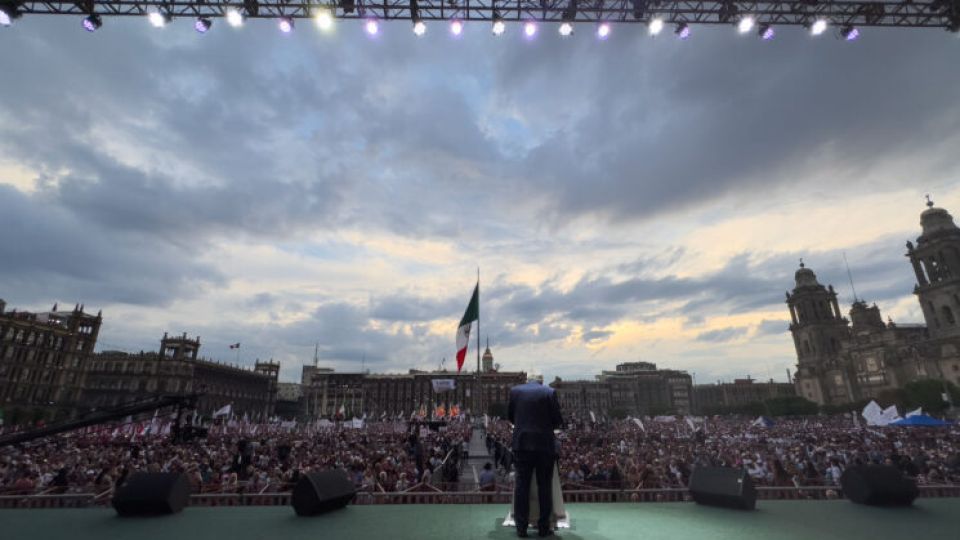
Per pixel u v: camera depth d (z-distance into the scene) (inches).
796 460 783.1
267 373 6466.5
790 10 438.3
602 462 725.9
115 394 4630.9
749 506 218.8
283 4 417.1
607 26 438.6
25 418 3358.8
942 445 991.6
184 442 1243.2
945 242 3816.4
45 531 184.9
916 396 2869.1
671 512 217.2
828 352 5093.5
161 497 210.4
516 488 180.4
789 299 5541.3
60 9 406.6
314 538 175.3
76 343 4084.6
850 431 1593.3
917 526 188.2
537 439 177.9
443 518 207.3
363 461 730.8
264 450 1059.9
